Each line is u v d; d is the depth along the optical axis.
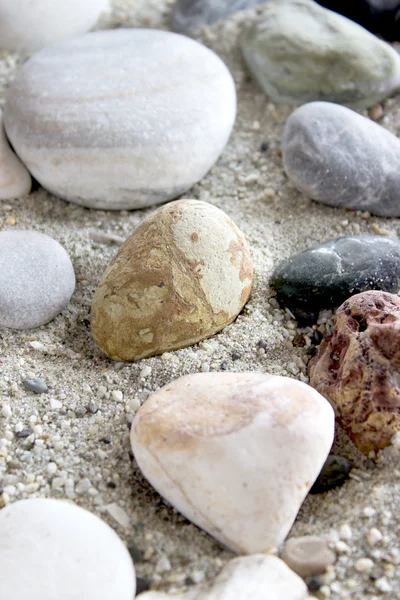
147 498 0.34
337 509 0.34
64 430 0.35
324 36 0.44
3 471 0.34
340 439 0.35
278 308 0.38
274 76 0.44
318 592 0.32
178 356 0.37
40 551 0.31
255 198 0.42
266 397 0.34
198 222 0.37
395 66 0.44
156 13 0.49
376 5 0.46
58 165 0.40
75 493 0.34
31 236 0.39
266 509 0.33
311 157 0.40
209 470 0.33
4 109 0.42
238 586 0.32
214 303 0.36
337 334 0.36
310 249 0.38
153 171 0.40
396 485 0.34
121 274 0.37
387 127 0.44
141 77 0.41
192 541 0.33
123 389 0.36
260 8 0.48
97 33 0.43
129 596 0.32
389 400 0.34
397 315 0.35
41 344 0.38
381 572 0.32
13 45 0.46
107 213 0.42
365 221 0.41
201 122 0.40
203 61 0.42
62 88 0.40
